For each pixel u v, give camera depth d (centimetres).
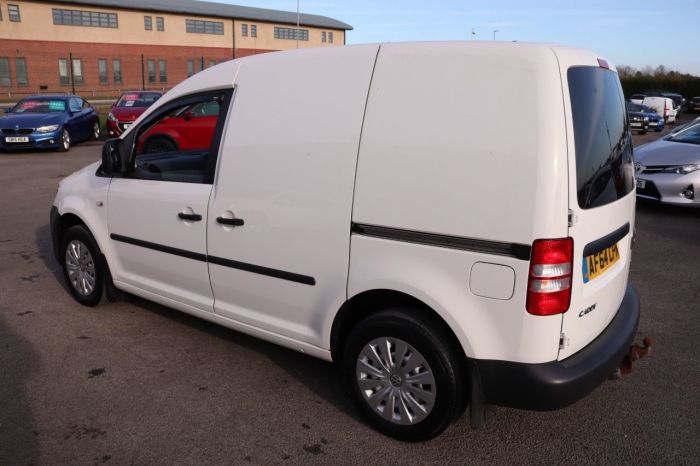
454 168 250
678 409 316
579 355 259
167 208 367
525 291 238
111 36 5106
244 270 331
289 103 308
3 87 4684
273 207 311
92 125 1698
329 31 6381
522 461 271
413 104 264
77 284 458
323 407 316
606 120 271
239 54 5819
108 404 316
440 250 255
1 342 392
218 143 340
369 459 271
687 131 886
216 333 411
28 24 4703
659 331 420
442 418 268
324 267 295
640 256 613
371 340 285
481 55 251
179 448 278
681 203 781
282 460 270
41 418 301
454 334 262
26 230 695
